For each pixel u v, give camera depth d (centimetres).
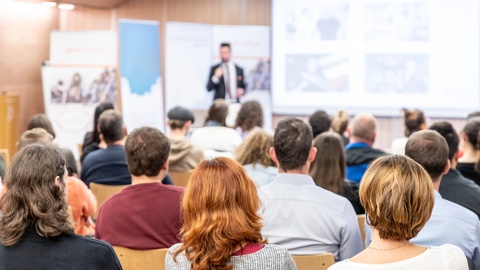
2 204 210
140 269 291
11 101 737
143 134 307
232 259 186
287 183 303
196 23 981
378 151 480
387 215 188
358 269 187
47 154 211
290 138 303
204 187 187
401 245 193
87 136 607
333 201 299
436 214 269
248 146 419
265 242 196
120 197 296
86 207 379
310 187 302
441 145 294
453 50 972
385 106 996
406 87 988
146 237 290
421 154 293
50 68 831
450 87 977
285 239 296
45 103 832
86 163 469
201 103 959
